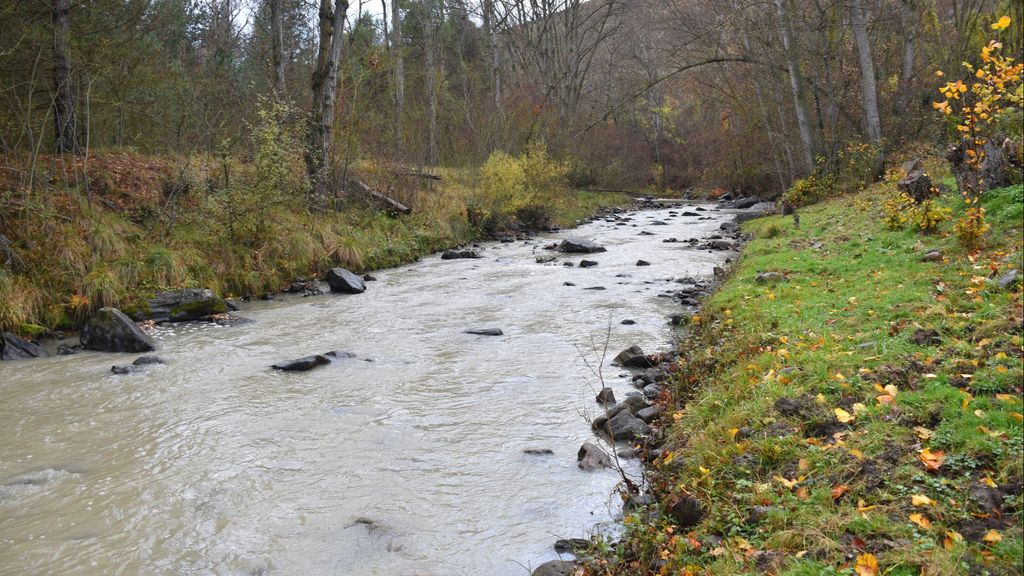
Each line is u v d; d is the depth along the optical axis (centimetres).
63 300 1140
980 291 671
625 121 5419
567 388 778
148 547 469
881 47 2795
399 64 2805
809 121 2522
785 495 414
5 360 950
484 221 2402
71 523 503
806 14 2673
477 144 2962
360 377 847
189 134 1845
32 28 1425
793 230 1648
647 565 396
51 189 1366
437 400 754
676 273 1528
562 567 412
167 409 742
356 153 2038
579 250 1939
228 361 932
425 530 483
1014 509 348
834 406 512
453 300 1330
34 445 647
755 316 835
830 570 332
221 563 448
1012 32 1606
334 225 1817
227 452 626
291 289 1477
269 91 2130
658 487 498
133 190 1552
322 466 593
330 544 468
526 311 1201
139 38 1745
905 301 720
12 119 1412
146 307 1177
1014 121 955
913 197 1229
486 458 600
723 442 514
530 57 4300
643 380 779
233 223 1550
